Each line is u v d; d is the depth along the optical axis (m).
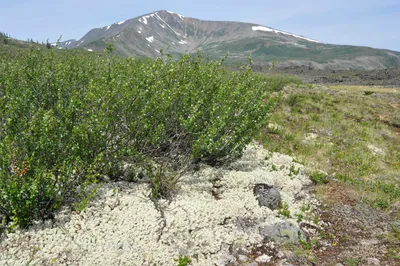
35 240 5.58
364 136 15.15
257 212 7.62
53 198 6.10
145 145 7.81
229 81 9.43
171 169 8.10
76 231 6.02
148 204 7.00
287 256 6.52
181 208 7.06
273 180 9.35
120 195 7.11
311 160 12.10
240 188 8.41
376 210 8.73
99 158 6.39
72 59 10.46
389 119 17.45
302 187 9.70
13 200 5.42
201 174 8.87
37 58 10.20
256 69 56.56
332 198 9.26
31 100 7.50
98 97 6.90
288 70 62.41
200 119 8.34
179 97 8.04
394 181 11.02
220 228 6.93
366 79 42.56
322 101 19.00
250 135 9.57
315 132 15.05
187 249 6.24
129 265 5.55
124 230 6.21
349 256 6.66
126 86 7.11
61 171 5.86
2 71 9.07
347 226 7.93
